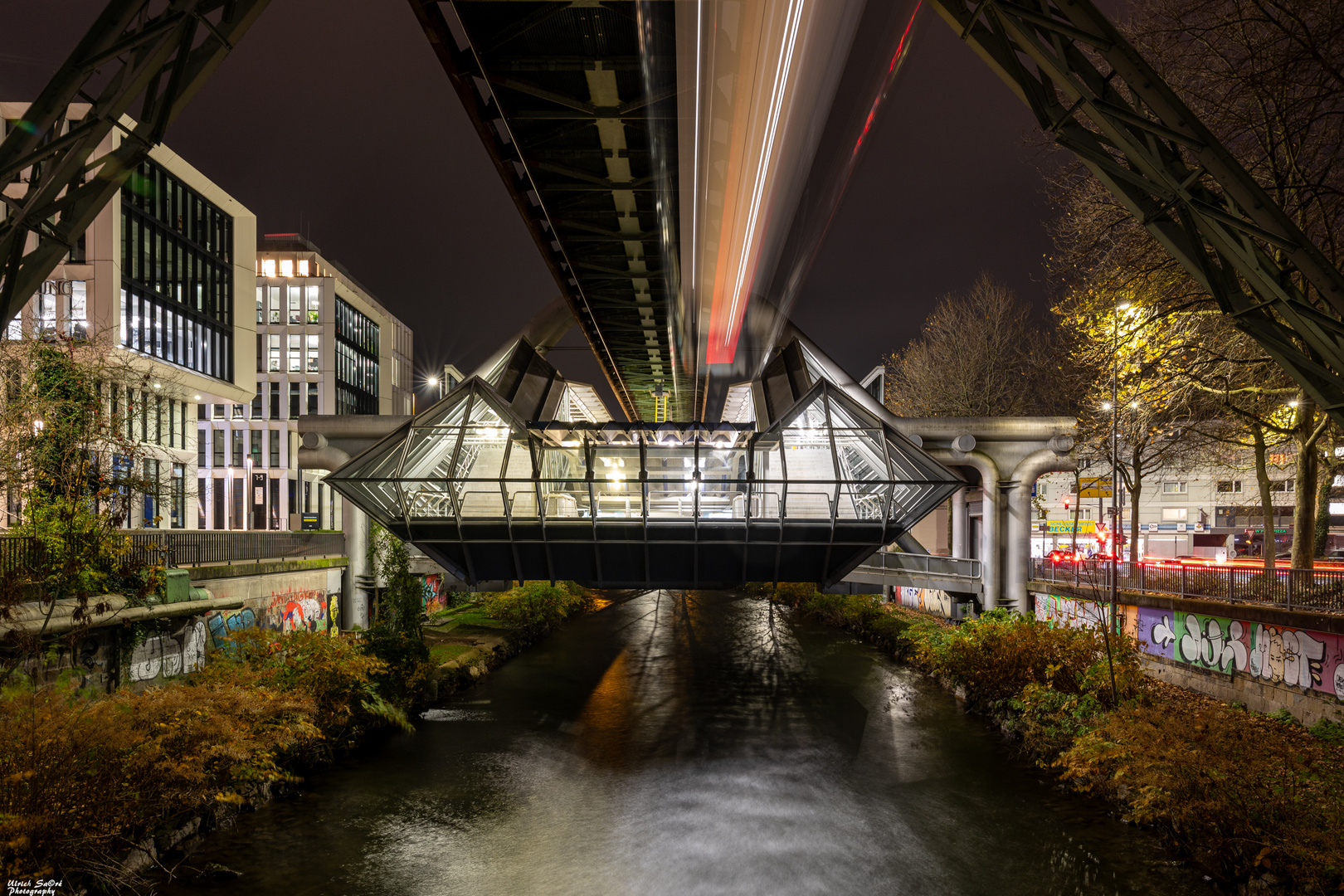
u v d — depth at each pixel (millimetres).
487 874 12492
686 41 16031
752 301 31141
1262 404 24516
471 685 25016
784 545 21422
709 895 11875
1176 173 10492
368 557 28562
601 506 26484
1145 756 12852
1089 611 24562
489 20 14922
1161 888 11609
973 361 46562
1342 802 10555
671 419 73875
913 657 27875
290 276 92062
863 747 18891
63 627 13789
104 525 15844
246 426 88625
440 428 21594
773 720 21484
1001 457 28812
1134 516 36062
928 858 12977
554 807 15266
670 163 20469
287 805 14930
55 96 10500
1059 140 11375
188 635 18344
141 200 55812
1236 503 69062
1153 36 18344
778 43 16734
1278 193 16859
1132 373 23562
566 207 23656
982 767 17281
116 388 17969
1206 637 19328
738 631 38469
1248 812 11125
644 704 23344
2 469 15211
